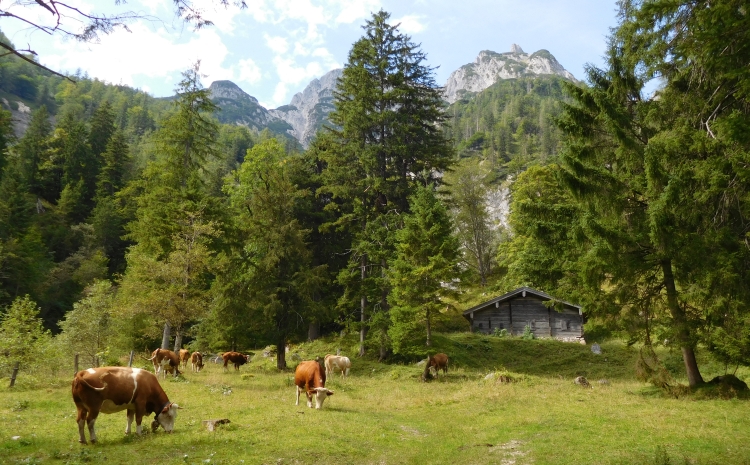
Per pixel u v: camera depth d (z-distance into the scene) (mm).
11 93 135750
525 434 11195
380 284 30109
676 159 14422
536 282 19141
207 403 14773
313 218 39750
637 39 15523
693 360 16062
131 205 56094
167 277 23641
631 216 15828
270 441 10016
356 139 33969
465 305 43938
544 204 17547
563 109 18031
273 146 42625
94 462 8133
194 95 31016
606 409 13461
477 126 161250
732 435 9789
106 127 78438
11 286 43125
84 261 48781
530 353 30297
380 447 10312
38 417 12016
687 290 14688
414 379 24125
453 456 9820
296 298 29156
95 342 24375
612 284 16281
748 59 12391
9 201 48906
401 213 31125
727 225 13875
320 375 14844
